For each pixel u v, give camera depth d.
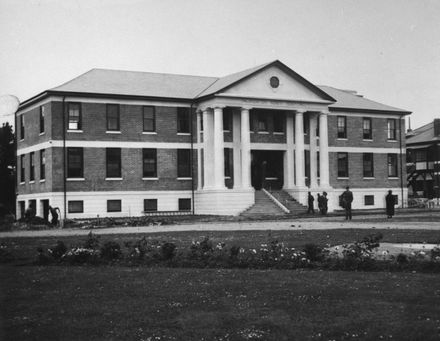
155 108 50.03
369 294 11.82
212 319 10.04
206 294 12.18
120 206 48.31
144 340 8.91
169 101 50.31
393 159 62.12
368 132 60.72
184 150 51.03
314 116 54.19
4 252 19.31
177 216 46.41
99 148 47.66
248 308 10.79
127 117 48.91
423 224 31.97
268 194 51.41
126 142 48.72
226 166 51.59
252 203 49.16
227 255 17.66
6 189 61.91
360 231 26.66
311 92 52.75
